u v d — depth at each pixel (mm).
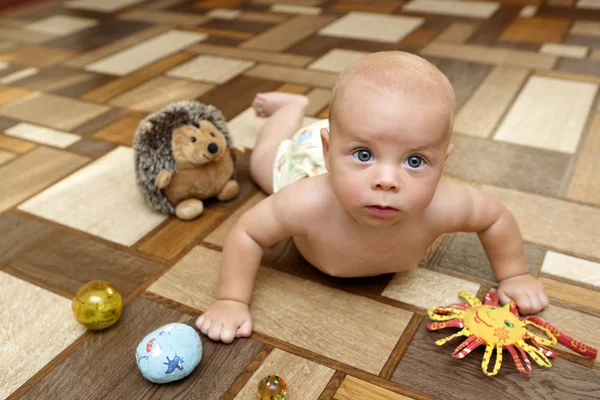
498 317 848
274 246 1072
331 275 956
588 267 1007
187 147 1107
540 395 785
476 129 1472
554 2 2441
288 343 871
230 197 1212
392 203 706
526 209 1163
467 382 804
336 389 797
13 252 1083
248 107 1620
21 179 1316
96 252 1078
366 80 694
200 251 1071
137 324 911
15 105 1681
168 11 2490
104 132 1517
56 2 2656
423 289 967
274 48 2041
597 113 1531
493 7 2412
